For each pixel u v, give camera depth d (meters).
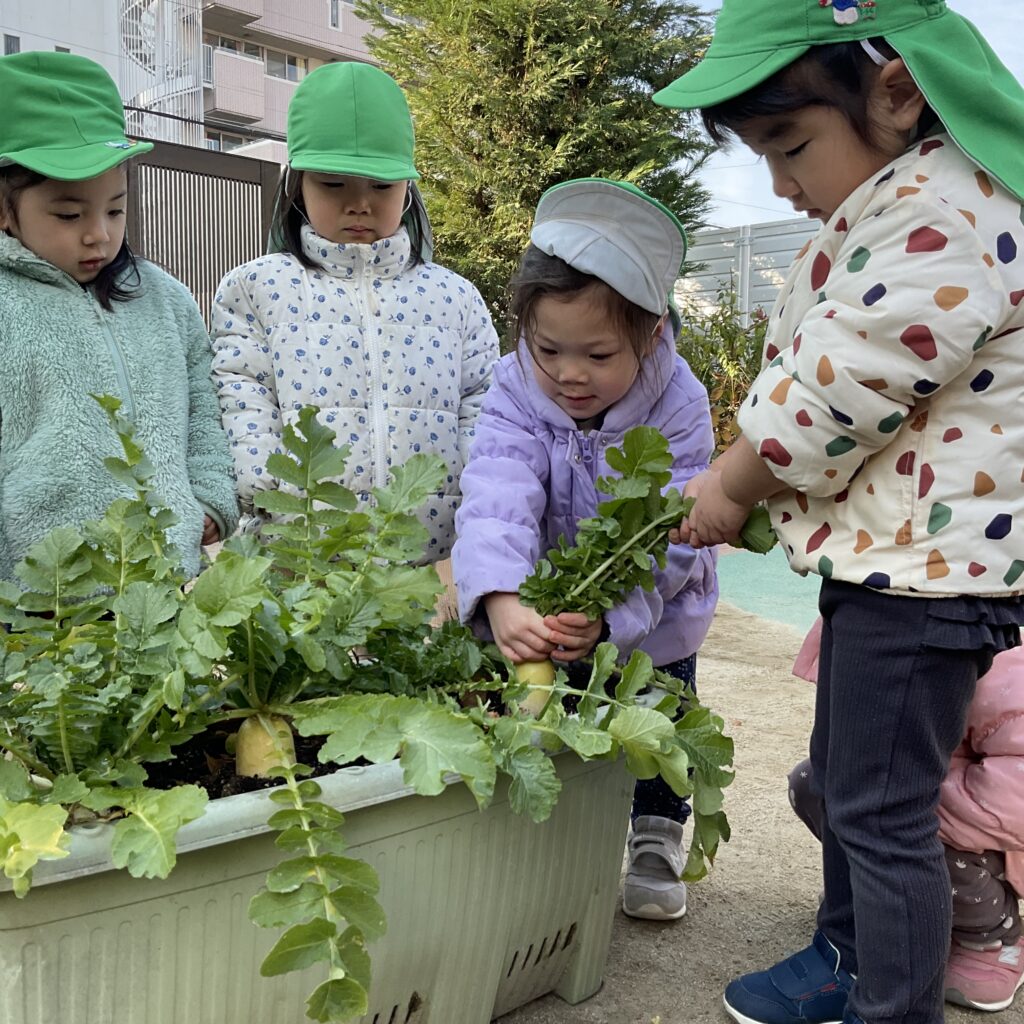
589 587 1.21
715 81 1.11
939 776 1.10
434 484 1.13
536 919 1.14
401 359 1.80
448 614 1.60
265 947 0.89
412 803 0.96
